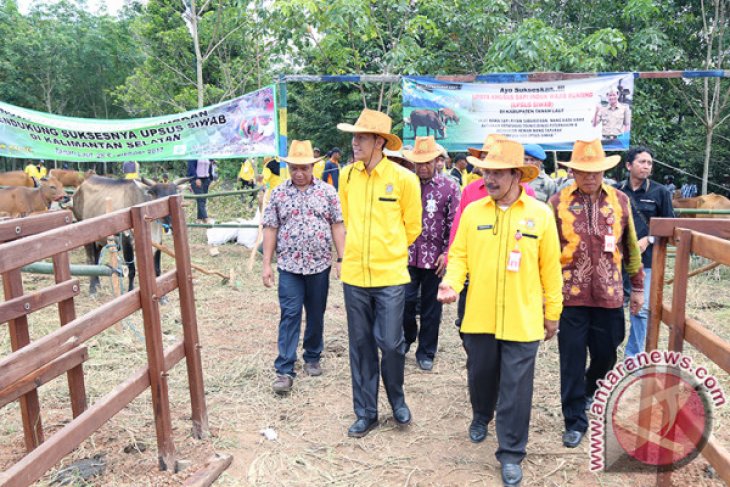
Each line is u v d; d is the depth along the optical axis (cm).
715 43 1217
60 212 325
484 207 312
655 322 300
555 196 350
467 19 1082
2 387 218
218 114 753
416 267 472
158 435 309
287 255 435
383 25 1150
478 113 723
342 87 1784
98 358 488
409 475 320
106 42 3403
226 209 1412
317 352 464
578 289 337
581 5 1220
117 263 565
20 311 288
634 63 1137
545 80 709
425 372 476
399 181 354
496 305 304
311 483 313
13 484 212
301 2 934
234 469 324
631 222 346
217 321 606
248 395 423
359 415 368
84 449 337
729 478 239
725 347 232
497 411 313
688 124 1404
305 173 428
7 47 3222
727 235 283
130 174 1467
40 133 761
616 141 712
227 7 1344
